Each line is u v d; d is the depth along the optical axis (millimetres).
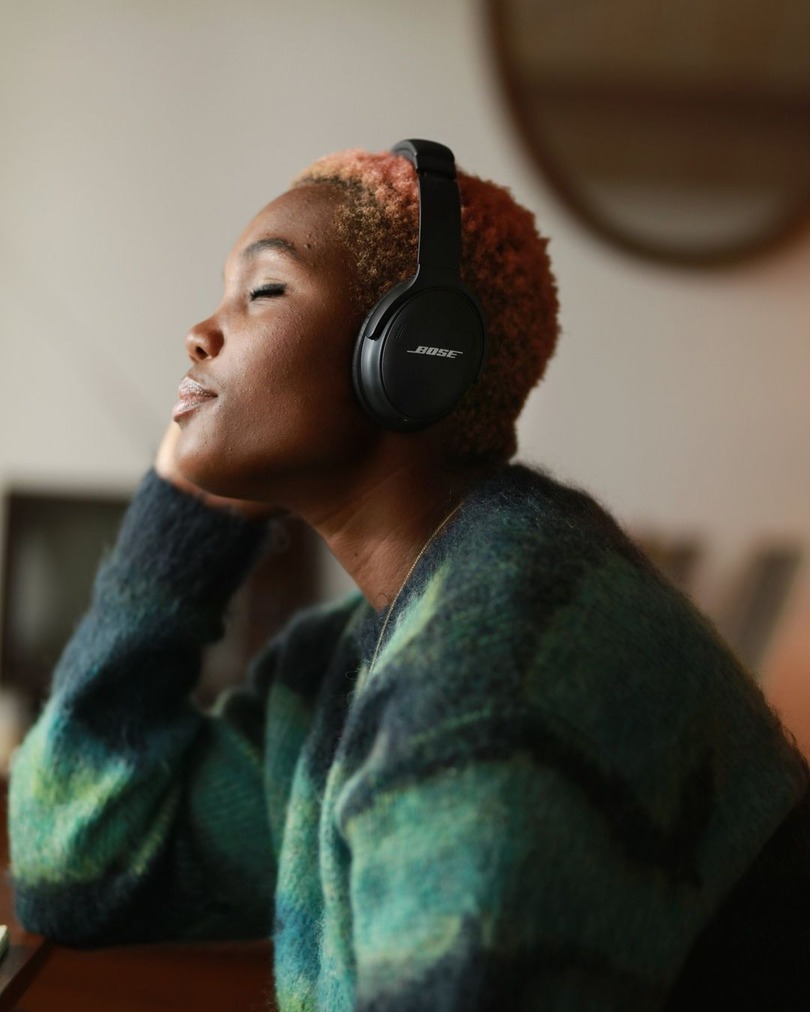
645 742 449
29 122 1768
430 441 611
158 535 769
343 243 587
